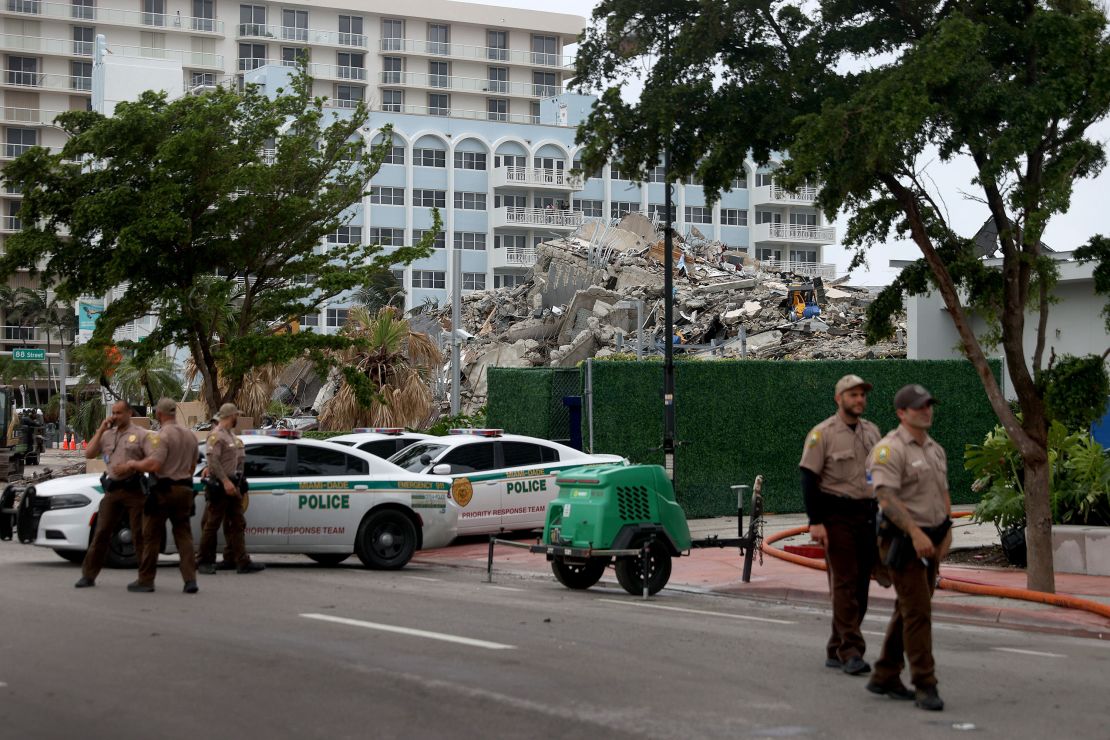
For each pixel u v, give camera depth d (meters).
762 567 16.80
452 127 97.12
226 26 106.81
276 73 97.81
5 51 100.19
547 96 116.00
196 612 11.38
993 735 7.08
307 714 7.24
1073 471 16.70
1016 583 14.55
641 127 14.73
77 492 15.54
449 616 11.48
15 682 8.08
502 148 98.62
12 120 100.00
